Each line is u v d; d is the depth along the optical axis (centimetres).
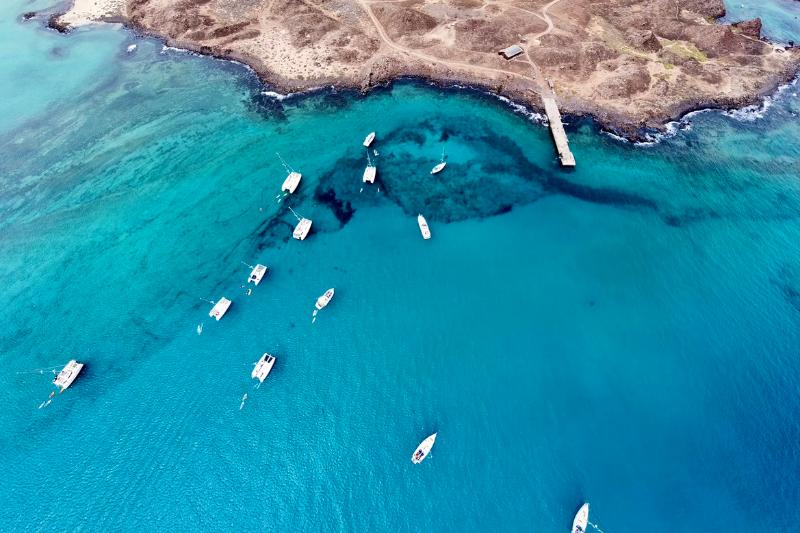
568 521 5084
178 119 9738
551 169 8688
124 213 8112
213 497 5372
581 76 10050
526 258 7375
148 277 7244
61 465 5584
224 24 11631
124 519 5238
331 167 8738
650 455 5478
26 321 6812
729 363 6181
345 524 5197
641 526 5028
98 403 6034
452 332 6556
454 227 7788
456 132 9362
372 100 10000
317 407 5966
